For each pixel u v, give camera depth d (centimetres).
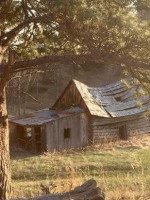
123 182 1712
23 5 1402
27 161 3023
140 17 1214
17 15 1474
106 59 1231
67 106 4041
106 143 3809
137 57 1229
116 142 3828
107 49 1224
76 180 1530
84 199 761
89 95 4034
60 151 3531
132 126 4156
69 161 2897
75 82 3994
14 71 1393
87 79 6681
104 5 1210
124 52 1220
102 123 3925
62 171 2542
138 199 1252
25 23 1330
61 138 3631
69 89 4019
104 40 1203
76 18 1175
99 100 4091
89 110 3784
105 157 3002
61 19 1227
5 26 1513
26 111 5453
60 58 1311
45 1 1205
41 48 1527
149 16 1209
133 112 4091
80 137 3775
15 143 3709
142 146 3531
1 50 1420
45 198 768
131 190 1437
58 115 3716
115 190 1461
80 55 1283
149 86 1379
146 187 1514
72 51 1432
